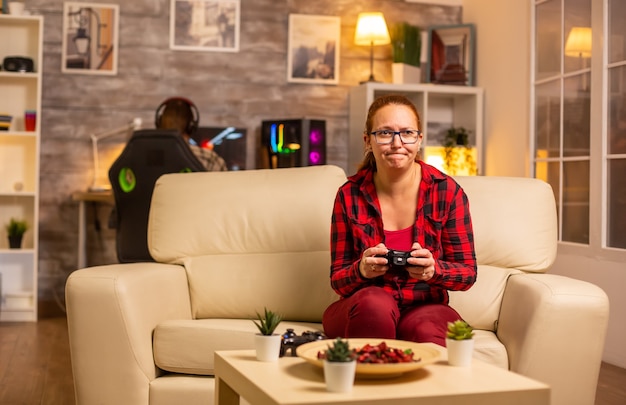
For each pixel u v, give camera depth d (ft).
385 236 8.17
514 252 9.19
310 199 9.64
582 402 7.73
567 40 15.65
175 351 8.14
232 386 5.98
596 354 7.72
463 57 20.39
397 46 20.24
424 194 8.18
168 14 19.99
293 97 20.45
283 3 20.43
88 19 19.67
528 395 5.30
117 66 19.79
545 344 7.64
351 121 20.42
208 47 20.10
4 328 16.92
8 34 19.10
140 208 13.91
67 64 19.60
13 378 12.25
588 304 7.68
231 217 9.71
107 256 19.81
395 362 5.51
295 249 9.50
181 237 9.69
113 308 7.93
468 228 8.20
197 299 9.48
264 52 20.35
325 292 9.26
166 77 19.97
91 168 19.69
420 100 19.93
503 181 9.64
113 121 19.76
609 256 13.83
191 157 13.80
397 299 8.00
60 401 10.86
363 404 4.99
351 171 20.47
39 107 18.16
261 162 19.80
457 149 19.66
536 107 16.97
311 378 5.57
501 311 8.69
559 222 15.74
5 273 19.10
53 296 19.66
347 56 20.70
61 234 19.65
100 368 7.98
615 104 13.92
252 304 9.39
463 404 5.18
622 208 13.69
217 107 20.16
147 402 8.06
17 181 19.20
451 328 6.07
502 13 18.89
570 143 15.46
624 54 13.69
